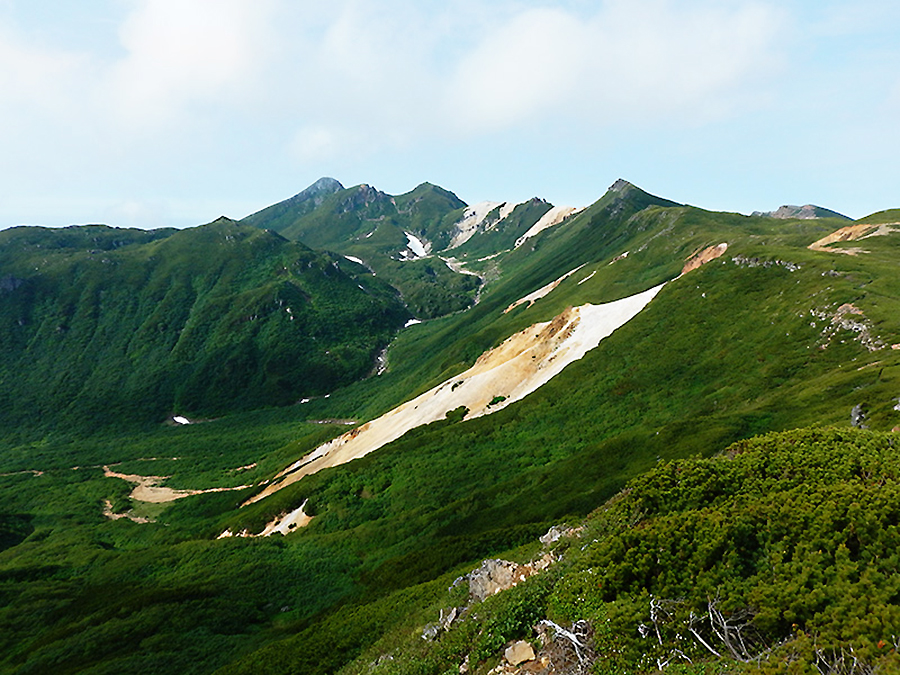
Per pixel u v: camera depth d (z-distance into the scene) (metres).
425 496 64.38
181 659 37.91
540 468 59.56
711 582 12.41
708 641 11.26
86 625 47.50
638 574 13.72
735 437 42.62
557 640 13.32
